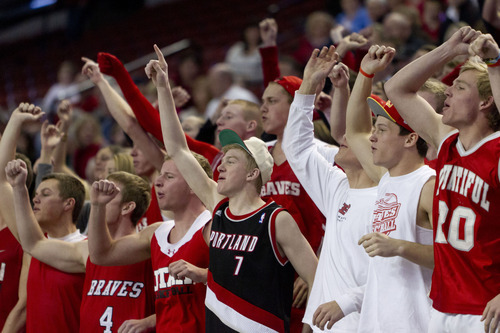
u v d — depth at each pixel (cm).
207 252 1221
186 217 1263
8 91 4881
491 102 895
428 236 988
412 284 972
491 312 827
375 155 1036
